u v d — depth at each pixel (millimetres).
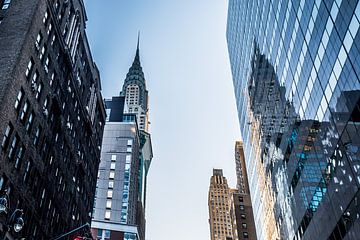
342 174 45594
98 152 83688
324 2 50156
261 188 92625
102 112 87938
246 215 161375
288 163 68312
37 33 49969
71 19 65500
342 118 45656
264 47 84250
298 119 62562
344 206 45156
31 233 46312
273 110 78625
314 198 55188
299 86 61625
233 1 126625
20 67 44250
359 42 40594
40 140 49781
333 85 48094
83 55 73375
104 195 155625
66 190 60438
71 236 51812
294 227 65750
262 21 85625
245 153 115375
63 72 60438
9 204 40562
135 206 175000
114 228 127312
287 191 69312
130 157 167750
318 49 52781
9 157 41406
